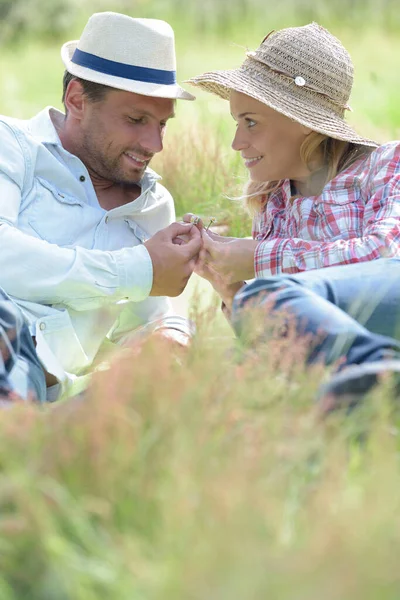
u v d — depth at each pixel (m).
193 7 24.80
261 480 2.58
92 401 2.87
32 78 17.48
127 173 4.70
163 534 2.48
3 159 4.48
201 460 2.66
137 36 4.56
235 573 2.23
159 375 2.99
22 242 4.31
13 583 2.54
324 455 2.80
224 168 8.21
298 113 4.63
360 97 14.13
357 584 2.20
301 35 4.87
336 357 3.35
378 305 3.84
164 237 4.50
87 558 2.52
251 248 4.50
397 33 23.48
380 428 2.85
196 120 10.56
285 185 4.88
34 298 4.39
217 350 3.45
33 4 23.55
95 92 4.58
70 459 2.72
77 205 4.64
